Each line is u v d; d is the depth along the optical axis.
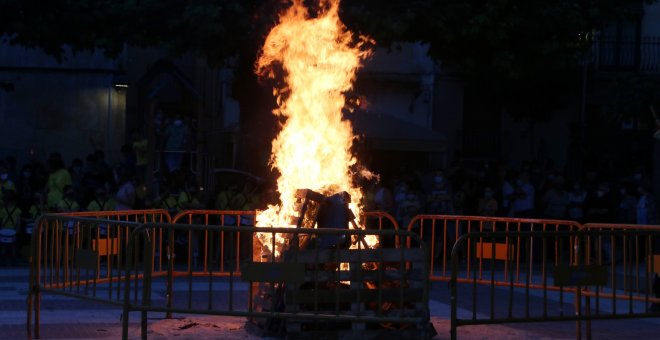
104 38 20.83
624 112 26.58
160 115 24.17
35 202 20.44
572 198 23.47
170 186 21.33
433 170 25.25
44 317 12.23
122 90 28.50
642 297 12.41
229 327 11.59
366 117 25.34
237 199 20.62
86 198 21.64
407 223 21.17
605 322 12.86
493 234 9.86
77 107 28.27
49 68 28.08
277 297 10.65
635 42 32.69
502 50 21.31
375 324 10.55
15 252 20.20
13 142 27.97
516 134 32.84
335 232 9.53
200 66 32.72
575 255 12.32
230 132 24.02
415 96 32.19
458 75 32.09
